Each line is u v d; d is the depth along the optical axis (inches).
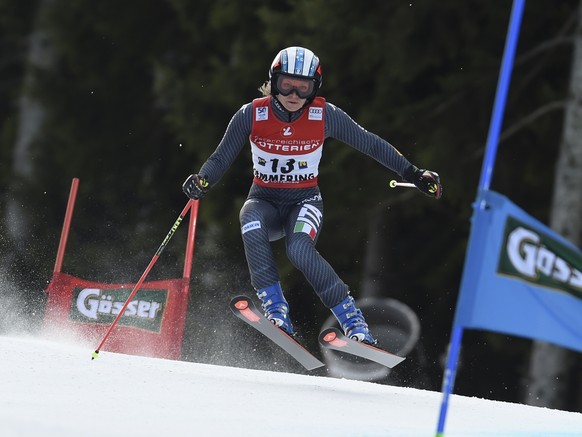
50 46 2415.1
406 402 661.3
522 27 1619.1
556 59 1626.5
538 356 1493.6
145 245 2032.5
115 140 2226.9
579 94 1439.5
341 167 1690.5
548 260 462.3
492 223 470.3
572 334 457.1
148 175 2192.4
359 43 1628.9
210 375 685.3
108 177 2214.6
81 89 2274.9
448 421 605.9
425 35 1608.0
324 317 1830.7
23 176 2295.8
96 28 2192.4
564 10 1600.6
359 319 697.6
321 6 1609.3
